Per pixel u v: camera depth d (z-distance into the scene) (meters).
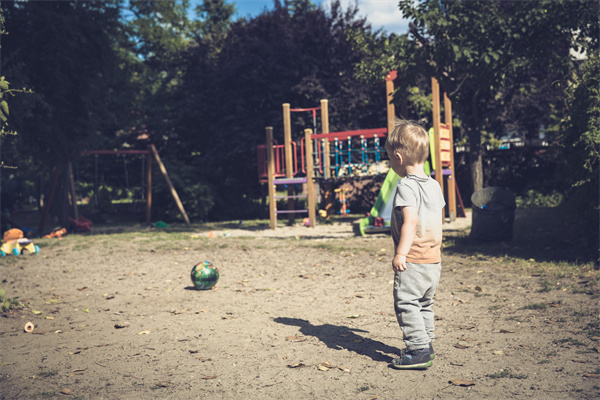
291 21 23.47
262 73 22.27
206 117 25.05
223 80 22.55
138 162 25.72
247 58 22.09
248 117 22.70
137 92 27.48
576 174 8.61
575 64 11.18
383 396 3.40
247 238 13.91
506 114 22.50
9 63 15.11
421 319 3.89
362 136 16.58
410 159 3.93
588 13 10.16
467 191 23.62
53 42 15.55
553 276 7.09
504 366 3.87
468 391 3.43
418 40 11.87
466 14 11.08
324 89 21.25
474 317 5.30
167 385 3.73
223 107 22.62
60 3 16.45
